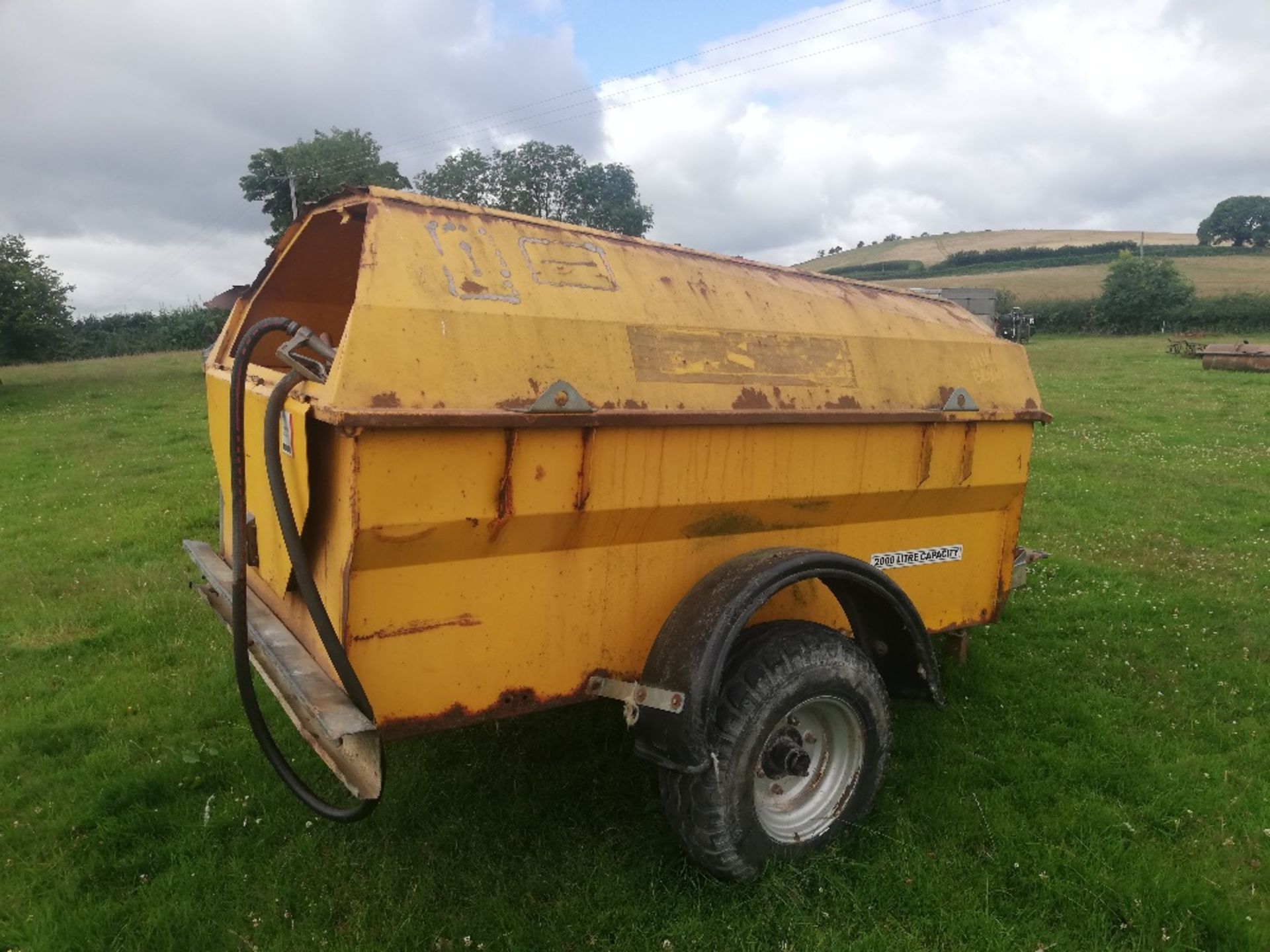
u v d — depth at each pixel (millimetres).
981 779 4078
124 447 13938
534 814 3742
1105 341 44562
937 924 3139
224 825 3738
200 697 4887
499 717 3041
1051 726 4582
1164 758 4316
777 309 3676
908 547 4129
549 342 2939
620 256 3385
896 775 4074
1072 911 3227
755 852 3182
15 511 9609
